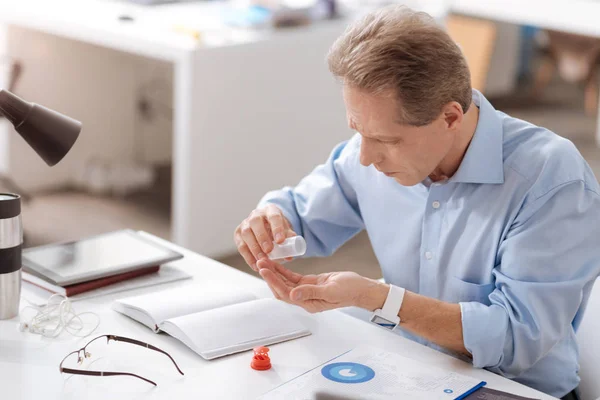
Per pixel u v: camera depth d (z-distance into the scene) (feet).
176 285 5.12
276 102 10.68
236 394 3.85
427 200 4.78
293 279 4.45
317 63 11.07
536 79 19.97
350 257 11.14
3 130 12.16
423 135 4.10
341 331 4.57
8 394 3.77
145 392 3.84
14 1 11.71
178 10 11.84
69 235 11.03
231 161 10.37
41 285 4.94
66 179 12.97
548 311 4.31
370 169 5.17
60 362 4.09
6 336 4.36
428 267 4.87
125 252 5.34
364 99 3.97
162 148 14.02
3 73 10.83
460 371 4.19
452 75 4.01
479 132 4.51
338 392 3.88
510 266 4.37
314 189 5.48
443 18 12.85
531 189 4.39
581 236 4.33
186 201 10.03
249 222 4.84
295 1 11.39
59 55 12.30
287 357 4.23
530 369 4.69
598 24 14.49
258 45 10.19
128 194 12.92
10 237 4.49
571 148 4.49
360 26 4.04
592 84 18.48
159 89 13.62
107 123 13.11
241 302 4.73
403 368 4.15
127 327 4.52
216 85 9.87
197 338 4.26
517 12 15.52
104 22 10.62
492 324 4.22
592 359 5.07
